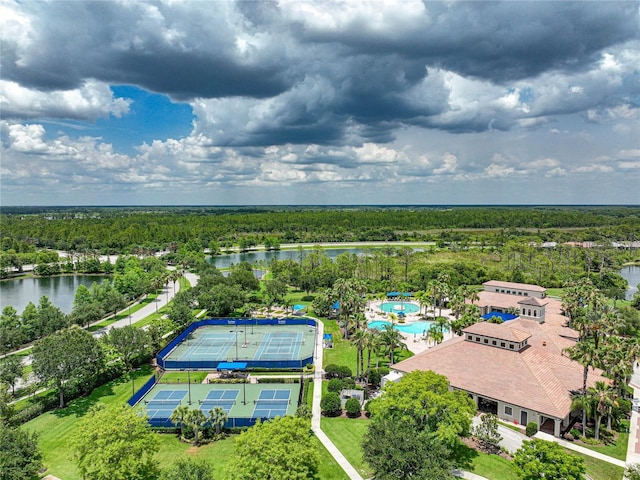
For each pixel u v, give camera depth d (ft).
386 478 154.81
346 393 262.67
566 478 155.94
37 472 187.52
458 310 390.83
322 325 442.50
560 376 255.50
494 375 249.34
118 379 305.32
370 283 600.80
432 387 204.23
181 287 643.86
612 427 231.50
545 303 392.47
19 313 505.66
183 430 225.76
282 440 163.63
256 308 511.81
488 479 181.88
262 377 306.35
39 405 254.88
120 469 167.02
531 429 217.97
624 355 233.14
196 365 324.19
